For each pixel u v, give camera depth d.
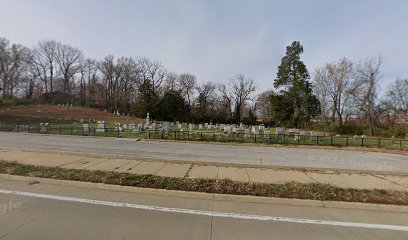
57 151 11.83
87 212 5.00
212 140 20.95
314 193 6.25
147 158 10.40
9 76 73.00
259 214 5.11
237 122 73.62
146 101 63.94
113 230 4.23
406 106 45.00
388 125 44.81
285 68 56.00
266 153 14.68
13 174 7.50
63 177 7.21
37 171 7.77
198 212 5.12
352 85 47.56
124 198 5.88
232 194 6.16
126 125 35.06
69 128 29.05
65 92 87.00
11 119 44.44
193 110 76.81
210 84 79.44
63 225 4.39
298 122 53.53
